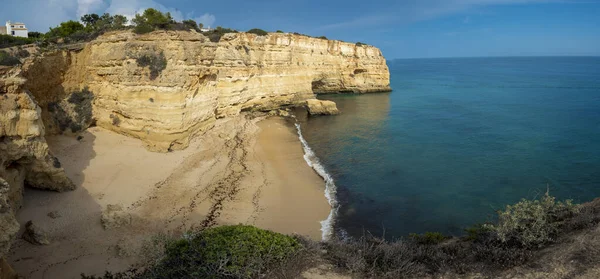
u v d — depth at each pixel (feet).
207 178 80.07
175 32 93.86
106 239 52.70
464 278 31.17
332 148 112.16
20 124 54.24
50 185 61.72
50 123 82.84
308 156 103.86
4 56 63.00
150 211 62.90
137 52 90.74
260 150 105.70
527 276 29.30
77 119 88.94
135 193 68.23
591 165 89.56
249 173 86.58
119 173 74.43
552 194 74.13
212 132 110.83
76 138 85.87
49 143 79.77
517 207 37.24
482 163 94.38
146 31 93.71
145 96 89.30
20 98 54.13
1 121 51.01
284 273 31.99
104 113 94.38
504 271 30.78
